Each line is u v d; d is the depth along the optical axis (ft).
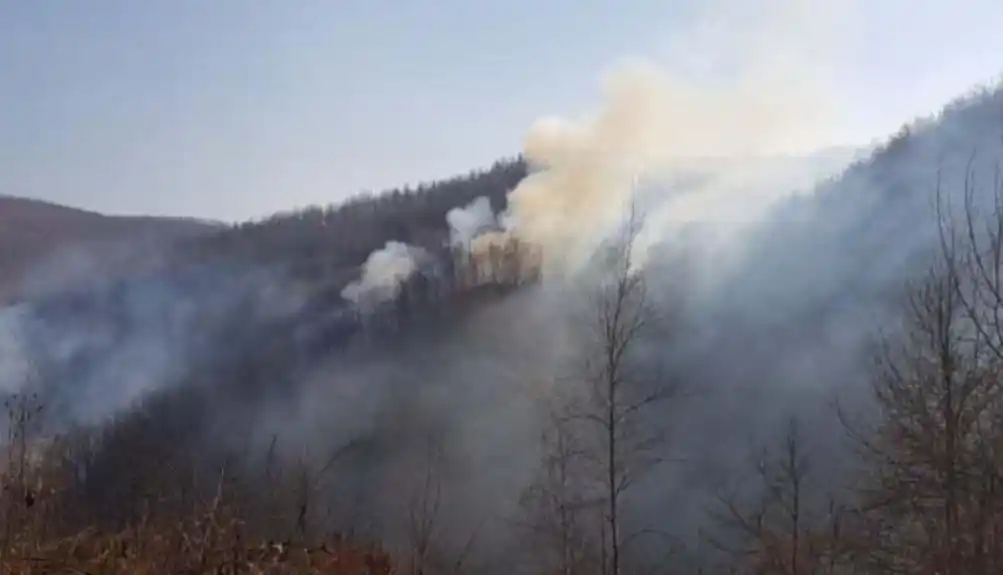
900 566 31.37
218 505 41.09
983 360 29.07
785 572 43.73
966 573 28.02
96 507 68.95
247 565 38.78
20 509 38.88
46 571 34.68
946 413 29.25
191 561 37.27
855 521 39.83
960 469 28.94
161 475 57.36
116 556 37.81
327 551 45.75
